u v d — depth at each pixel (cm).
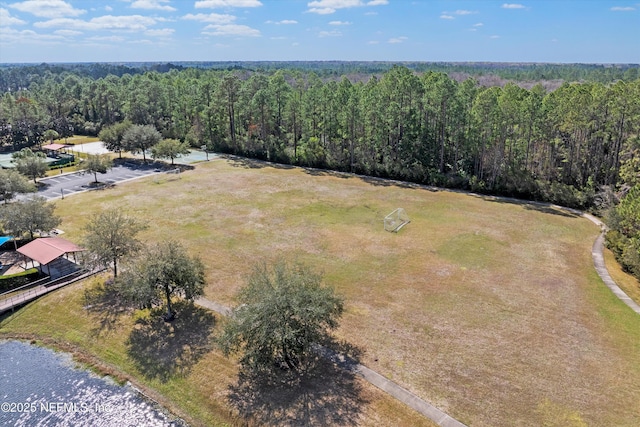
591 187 4334
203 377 1939
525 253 3173
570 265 2978
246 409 1752
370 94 5531
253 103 6322
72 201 4347
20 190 4041
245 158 6462
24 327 2367
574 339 2169
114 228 2653
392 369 1958
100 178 5288
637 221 2922
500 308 2456
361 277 2828
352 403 1758
